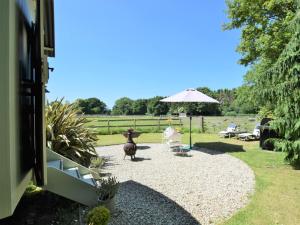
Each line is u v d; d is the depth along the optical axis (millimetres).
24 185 2570
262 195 4520
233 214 3742
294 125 6461
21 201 4199
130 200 4355
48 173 3611
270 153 8852
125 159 8109
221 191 4863
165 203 4227
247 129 15070
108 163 7516
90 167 5965
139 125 16516
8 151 1784
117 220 3543
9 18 1755
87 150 6660
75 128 6598
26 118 2736
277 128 6902
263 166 6930
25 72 2736
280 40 10797
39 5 2633
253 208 3918
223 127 16250
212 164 7340
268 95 7023
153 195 4637
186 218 3617
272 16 11961
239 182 5445
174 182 5516
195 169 6746
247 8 12180
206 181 5582
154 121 19719
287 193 4625
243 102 14555
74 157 6137
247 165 7098
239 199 4395
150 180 5688
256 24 12312
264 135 9617
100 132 15023
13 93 1897
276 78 6789
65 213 3762
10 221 3508
